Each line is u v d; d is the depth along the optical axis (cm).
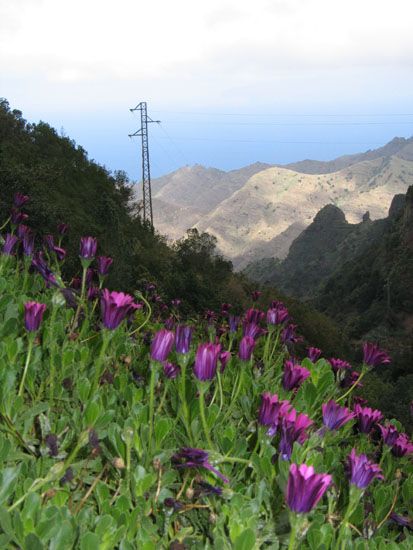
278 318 385
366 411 322
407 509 300
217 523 206
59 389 277
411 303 12281
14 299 362
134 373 332
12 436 229
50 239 425
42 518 174
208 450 234
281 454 236
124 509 202
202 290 3039
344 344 5703
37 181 1736
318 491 171
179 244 5519
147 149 8444
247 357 294
